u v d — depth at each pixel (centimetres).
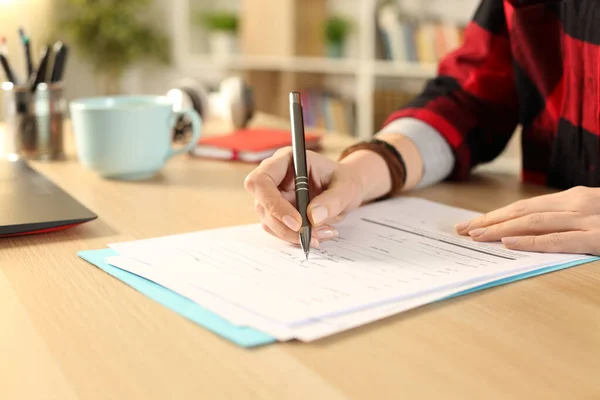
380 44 286
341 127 303
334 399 35
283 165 67
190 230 68
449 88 98
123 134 91
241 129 140
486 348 41
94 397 35
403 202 81
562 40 88
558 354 40
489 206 80
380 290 49
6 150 110
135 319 45
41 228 65
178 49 388
